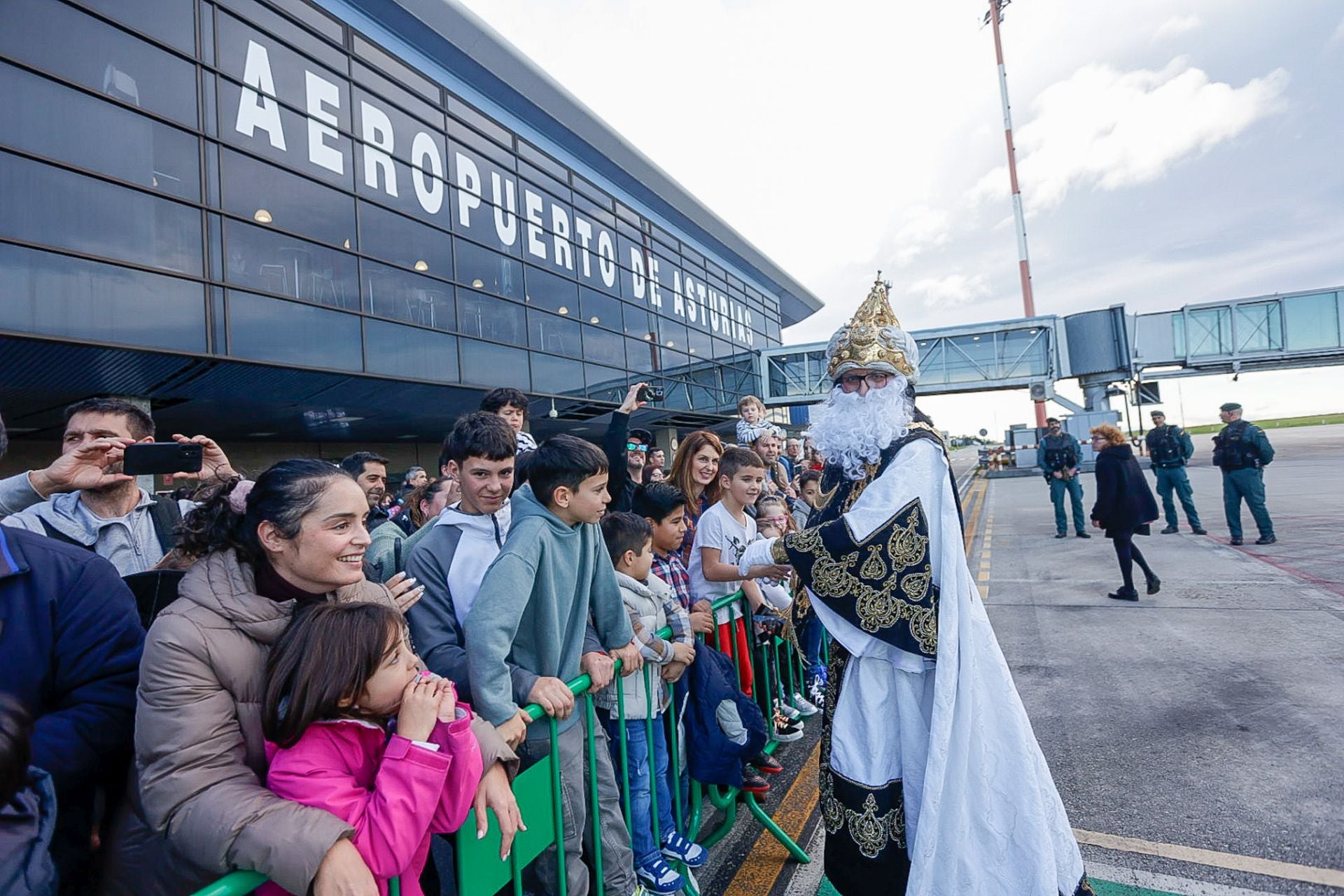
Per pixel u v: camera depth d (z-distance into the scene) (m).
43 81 5.82
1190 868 2.16
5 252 5.48
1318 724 3.08
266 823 0.97
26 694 1.16
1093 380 25.02
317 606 1.15
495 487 1.91
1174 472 8.84
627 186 16.16
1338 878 2.05
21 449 9.66
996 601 6.02
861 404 1.89
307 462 1.24
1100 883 2.12
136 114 6.47
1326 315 22.77
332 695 1.06
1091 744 3.10
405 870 1.19
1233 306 23.61
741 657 2.91
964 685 1.61
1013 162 36.38
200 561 1.20
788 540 1.84
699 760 2.25
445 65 10.86
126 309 6.25
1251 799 2.52
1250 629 4.57
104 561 1.33
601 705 2.21
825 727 1.88
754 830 2.62
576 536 1.89
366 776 1.16
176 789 1.01
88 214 6.04
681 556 3.34
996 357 24.52
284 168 7.90
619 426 3.34
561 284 13.34
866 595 1.67
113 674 1.25
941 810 1.56
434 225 10.20
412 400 10.14
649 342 16.69
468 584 1.85
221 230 7.12
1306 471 16.22
